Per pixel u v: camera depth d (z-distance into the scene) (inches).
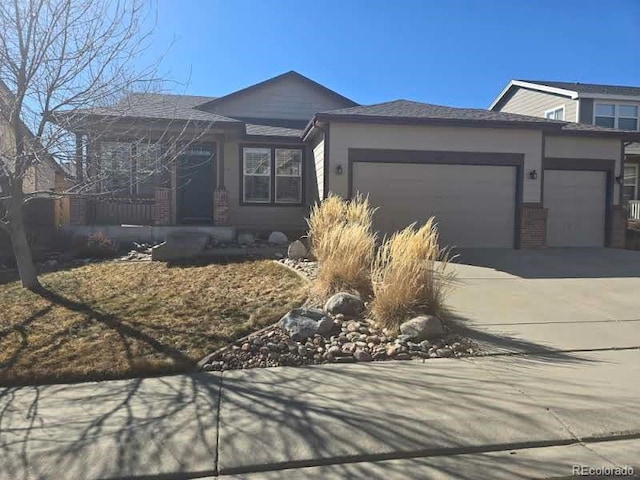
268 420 159.5
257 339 230.8
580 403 170.7
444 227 538.9
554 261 456.8
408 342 230.7
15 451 142.0
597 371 201.2
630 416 161.5
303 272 350.3
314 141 601.6
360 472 133.1
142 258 430.9
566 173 597.9
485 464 136.3
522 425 155.7
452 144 535.2
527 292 333.1
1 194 408.2
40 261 426.6
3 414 165.9
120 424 157.4
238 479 130.6
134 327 245.9
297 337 232.1
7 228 318.3
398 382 190.2
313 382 191.3
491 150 542.0
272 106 732.7
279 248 459.8
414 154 528.1
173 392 183.0
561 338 243.4
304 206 642.8
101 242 452.4
